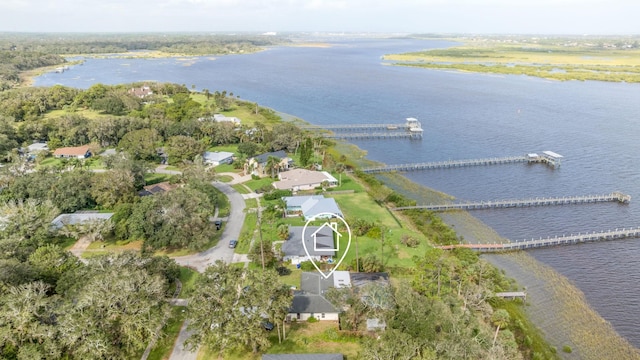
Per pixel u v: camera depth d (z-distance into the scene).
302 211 103.44
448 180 131.75
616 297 76.44
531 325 68.62
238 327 54.94
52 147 151.62
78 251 85.88
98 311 55.66
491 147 163.12
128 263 66.44
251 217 101.56
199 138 159.38
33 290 58.41
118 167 109.81
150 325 55.78
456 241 92.88
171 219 83.75
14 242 77.56
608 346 64.88
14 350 53.50
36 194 99.88
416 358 50.31
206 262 82.25
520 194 120.75
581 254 90.50
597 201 115.56
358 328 63.62
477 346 52.34
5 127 153.50
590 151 156.50
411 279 77.25
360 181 128.38
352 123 199.38
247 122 193.38
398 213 107.06
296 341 61.66
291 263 83.56
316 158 146.75
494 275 79.88
